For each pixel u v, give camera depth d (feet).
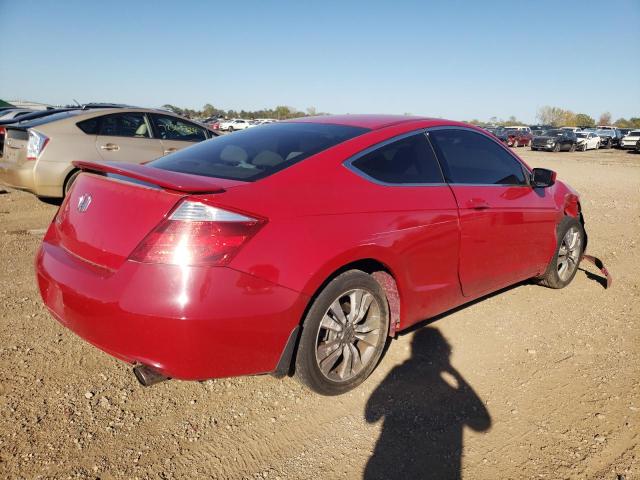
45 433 8.07
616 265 18.70
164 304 7.09
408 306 10.18
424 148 11.02
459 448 8.28
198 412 8.89
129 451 7.82
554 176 13.30
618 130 144.77
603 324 13.20
